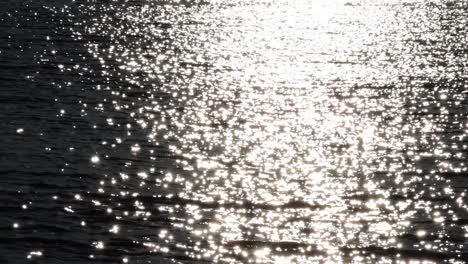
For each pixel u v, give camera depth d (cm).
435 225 1877
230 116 2950
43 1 6191
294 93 3441
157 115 2873
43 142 2397
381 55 4559
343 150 2541
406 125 2886
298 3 8038
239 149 2498
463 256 1700
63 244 1652
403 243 1761
